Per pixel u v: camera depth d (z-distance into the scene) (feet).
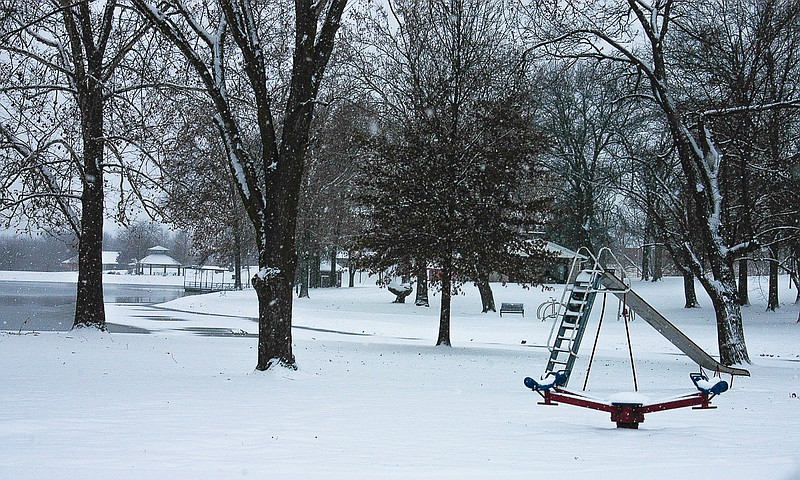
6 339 74.08
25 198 79.82
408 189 89.20
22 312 134.31
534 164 92.22
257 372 52.54
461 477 19.74
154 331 100.94
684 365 77.00
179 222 92.32
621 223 236.43
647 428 32.45
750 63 86.63
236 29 54.44
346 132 121.60
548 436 28.94
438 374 58.59
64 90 81.00
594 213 203.82
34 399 37.60
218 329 108.06
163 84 78.33
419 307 176.24
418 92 93.71
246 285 297.12
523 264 89.61
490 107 89.20
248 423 30.81
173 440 26.32
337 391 44.37
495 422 32.96
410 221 88.02
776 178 84.28
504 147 89.25
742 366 78.59
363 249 94.17
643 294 204.54
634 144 144.66
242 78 85.66
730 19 85.56
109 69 78.33
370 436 27.94
